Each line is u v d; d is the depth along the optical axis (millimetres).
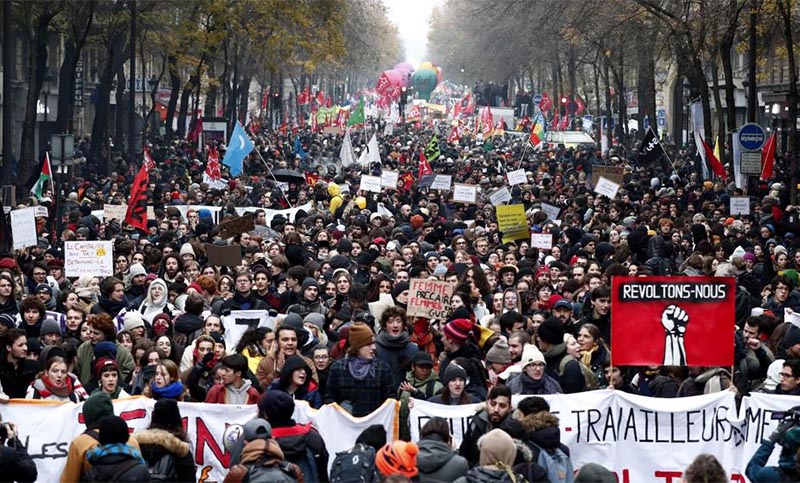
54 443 10727
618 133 75250
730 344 11000
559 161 62781
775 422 10914
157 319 13633
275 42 60781
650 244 21547
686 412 11023
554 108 89438
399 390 11539
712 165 38531
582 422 11031
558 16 51969
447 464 8570
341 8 64938
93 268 18109
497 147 76500
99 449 8375
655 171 54781
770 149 37781
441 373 12195
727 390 11047
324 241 21094
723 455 11023
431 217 28328
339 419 10680
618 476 11039
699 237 24344
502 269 17078
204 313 14750
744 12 42750
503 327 13141
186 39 59938
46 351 11211
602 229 25469
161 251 20328
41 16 41406
